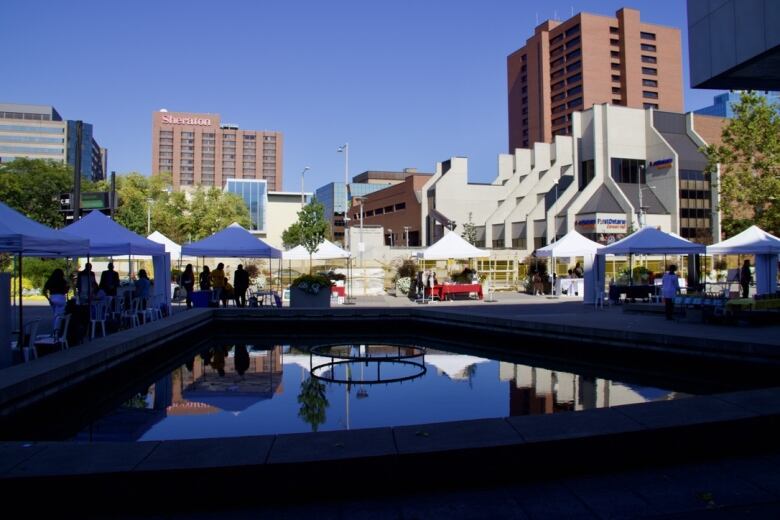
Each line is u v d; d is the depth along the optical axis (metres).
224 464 4.46
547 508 4.32
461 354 14.98
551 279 32.09
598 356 13.95
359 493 4.57
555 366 13.05
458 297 28.53
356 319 19.89
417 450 4.69
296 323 19.81
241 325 19.91
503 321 16.64
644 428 5.16
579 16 103.31
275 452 4.73
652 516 4.14
